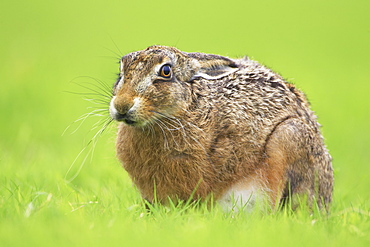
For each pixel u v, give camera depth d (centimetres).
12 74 2800
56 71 3019
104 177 1484
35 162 1600
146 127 1114
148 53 1123
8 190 1168
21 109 2322
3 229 910
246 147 1133
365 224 1044
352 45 4050
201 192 1127
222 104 1148
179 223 994
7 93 2450
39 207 1048
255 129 1145
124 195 1260
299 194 1184
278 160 1148
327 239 926
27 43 3694
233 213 1084
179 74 1143
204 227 950
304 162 1184
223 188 1140
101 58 3447
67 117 2228
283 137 1155
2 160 1541
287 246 868
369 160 1928
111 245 861
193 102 1142
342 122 2344
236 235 917
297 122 1188
